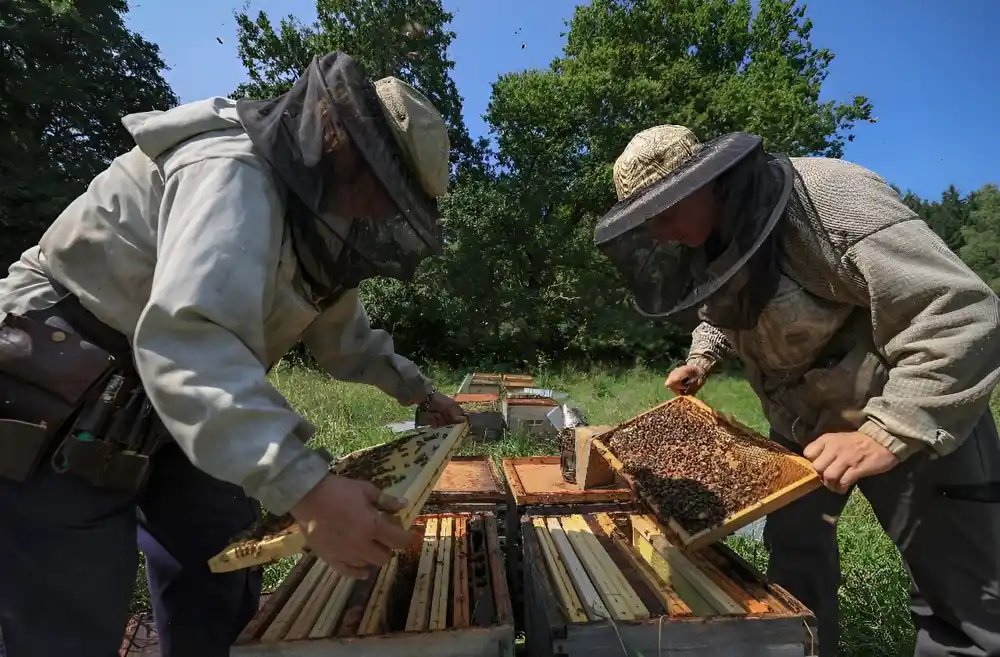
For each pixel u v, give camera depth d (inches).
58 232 57.9
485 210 765.3
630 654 56.1
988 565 70.3
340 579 67.8
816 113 826.2
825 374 72.3
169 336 43.2
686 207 64.5
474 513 92.8
